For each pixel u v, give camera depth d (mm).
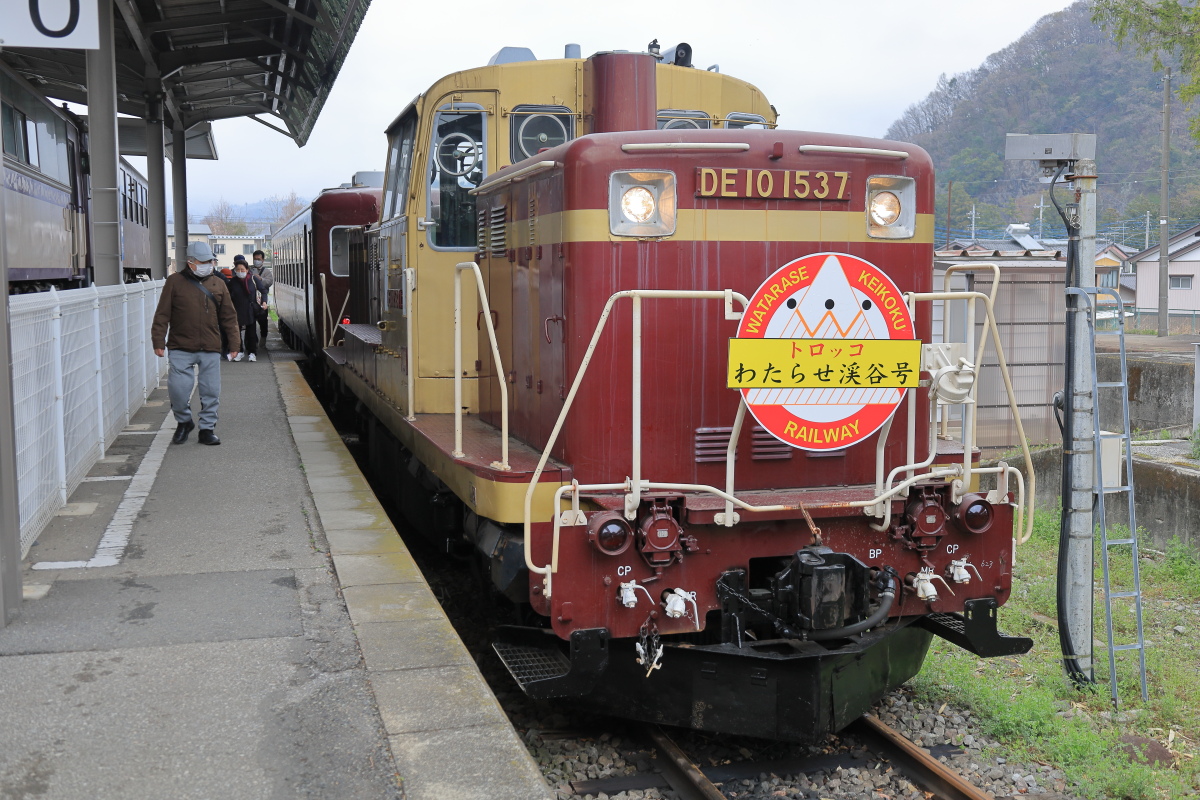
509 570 4320
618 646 4348
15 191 13578
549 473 4297
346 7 14422
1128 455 5660
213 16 15750
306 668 3725
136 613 4289
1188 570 7484
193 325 8070
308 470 7270
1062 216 5742
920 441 4801
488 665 5363
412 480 6875
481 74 5797
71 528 5660
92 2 4609
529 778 2953
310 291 15469
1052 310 11805
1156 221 63469
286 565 5008
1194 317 35719
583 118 5828
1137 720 5082
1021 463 10328
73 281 19453
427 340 6133
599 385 4344
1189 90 19484
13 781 2871
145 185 24859
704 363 4438
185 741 3137
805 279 4047
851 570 4086
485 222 5738
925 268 4656
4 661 3742
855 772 4262
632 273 4332
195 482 6859
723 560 4215
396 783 2910
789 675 4102
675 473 4461
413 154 6051
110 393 8344
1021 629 6367
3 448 4129
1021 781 4273
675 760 4156
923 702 5039
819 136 4457
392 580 4758
